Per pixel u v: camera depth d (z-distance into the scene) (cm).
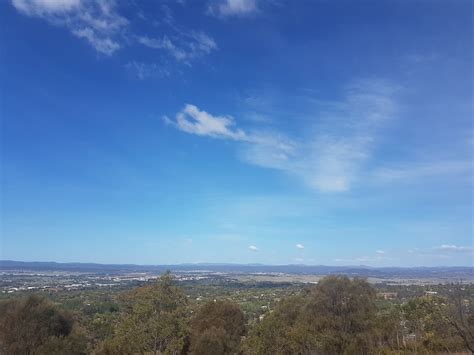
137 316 3812
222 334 4856
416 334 3819
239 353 4869
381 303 6075
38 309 4478
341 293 4291
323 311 4262
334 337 3981
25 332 4309
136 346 3750
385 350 3709
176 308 3925
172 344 3794
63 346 4312
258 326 4425
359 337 3931
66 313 4875
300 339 4016
